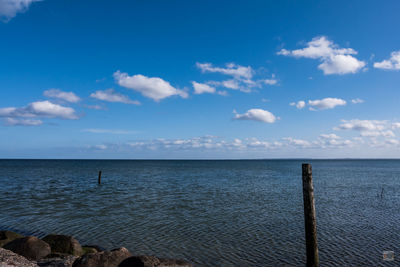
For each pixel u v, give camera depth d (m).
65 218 22.17
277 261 13.70
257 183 53.12
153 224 20.44
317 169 122.19
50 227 19.55
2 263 9.33
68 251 12.91
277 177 69.88
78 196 34.25
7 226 19.69
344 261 13.63
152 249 15.23
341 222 21.50
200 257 14.12
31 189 40.62
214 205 28.56
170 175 75.88
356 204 29.73
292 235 17.92
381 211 25.98
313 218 10.80
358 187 46.62
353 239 17.11
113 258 10.00
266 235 17.91
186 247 15.55
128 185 47.91
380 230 19.20
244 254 14.55
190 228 19.42
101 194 36.28
